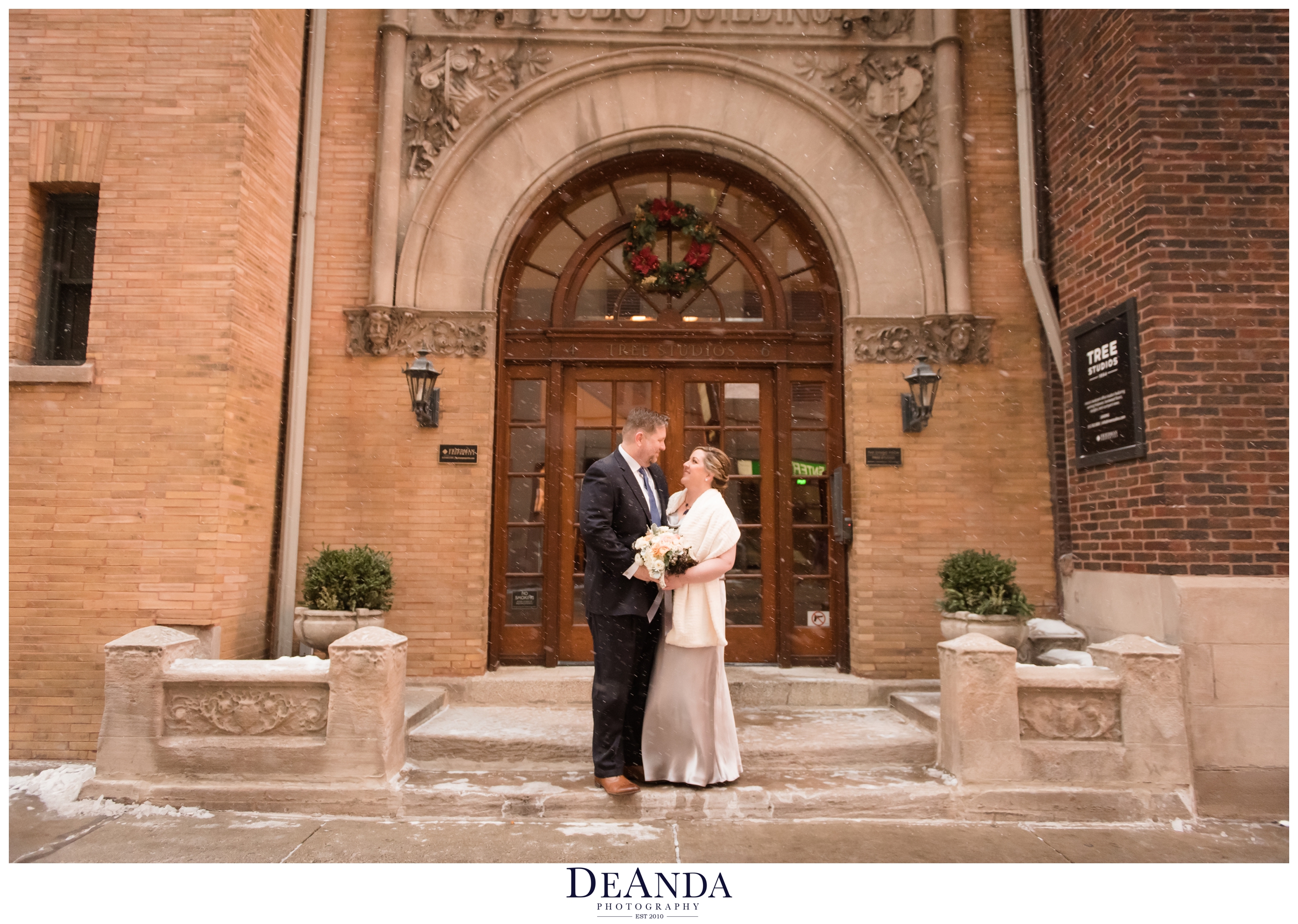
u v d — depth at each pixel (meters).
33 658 5.04
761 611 6.54
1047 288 6.28
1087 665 4.91
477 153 6.47
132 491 5.15
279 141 5.97
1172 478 4.87
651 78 6.60
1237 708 4.62
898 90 6.58
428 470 6.17
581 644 6.43
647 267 6.63
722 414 6.65
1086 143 5.82
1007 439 6.30
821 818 4.28
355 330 6.26
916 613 6.12
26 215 5.35
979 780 4.43
